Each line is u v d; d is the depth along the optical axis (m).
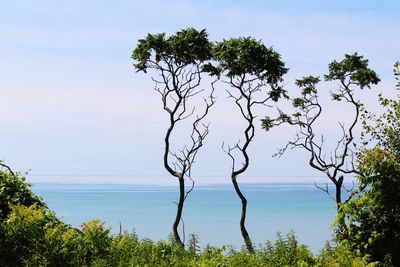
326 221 107.25
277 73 33.44
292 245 13.32
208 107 33.59
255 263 13.27
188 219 118.00
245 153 33.19
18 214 12.74
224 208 168.12
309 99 39.28
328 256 11.24
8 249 12.23
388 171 10.46
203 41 33.38
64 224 16.69
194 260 14.48
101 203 189.75
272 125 39.91
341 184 35.69
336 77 38.88
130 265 13.65
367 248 10.49
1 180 18.84
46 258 12.67
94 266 13.20
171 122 33.00
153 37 33.28
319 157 37.09
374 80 38.12
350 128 36.66
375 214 10.51
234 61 33.34
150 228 92.44
